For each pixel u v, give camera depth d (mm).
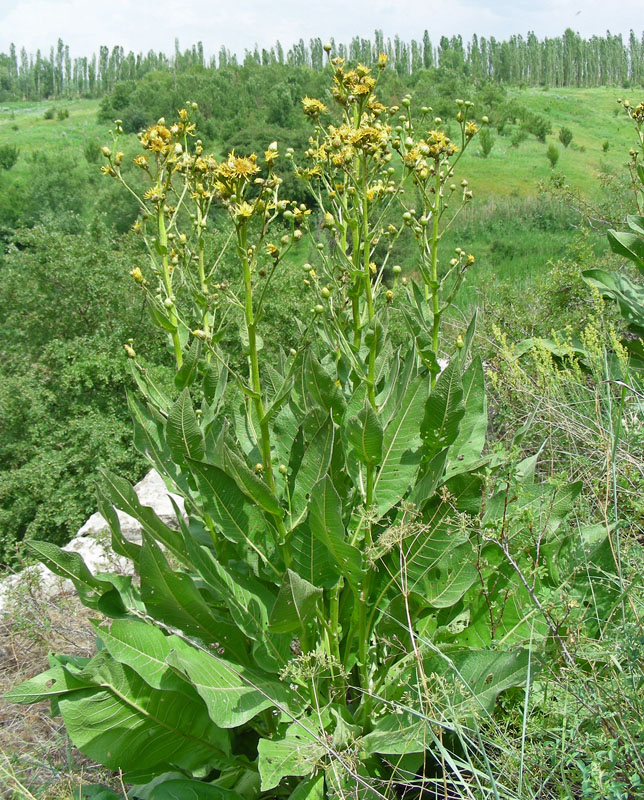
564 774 2096
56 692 2400
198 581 2908
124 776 2736
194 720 2596
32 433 10031
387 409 2820
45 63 144250
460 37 128875
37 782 2986
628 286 5355
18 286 11492
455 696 2338
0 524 9422
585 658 2309
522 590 2693
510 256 25797
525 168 48000
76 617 4289
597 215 8219
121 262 11695
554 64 116062
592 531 2975
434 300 3018
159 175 2930
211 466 2457
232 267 9211
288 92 58031
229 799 2549
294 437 2912
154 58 143875
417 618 2740
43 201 43156
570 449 4023
